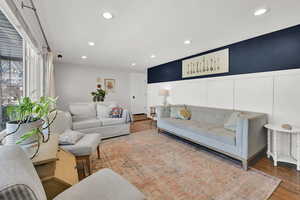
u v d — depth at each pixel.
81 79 5.21
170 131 3.35
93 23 2.00
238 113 2.50
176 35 2.46
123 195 0.93
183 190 1.54
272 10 1.70
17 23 1.54
